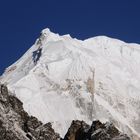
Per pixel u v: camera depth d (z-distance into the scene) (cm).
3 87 11238
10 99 11350
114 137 11456
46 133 11750
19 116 11250
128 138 11475
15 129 10538
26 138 10644
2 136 10169
